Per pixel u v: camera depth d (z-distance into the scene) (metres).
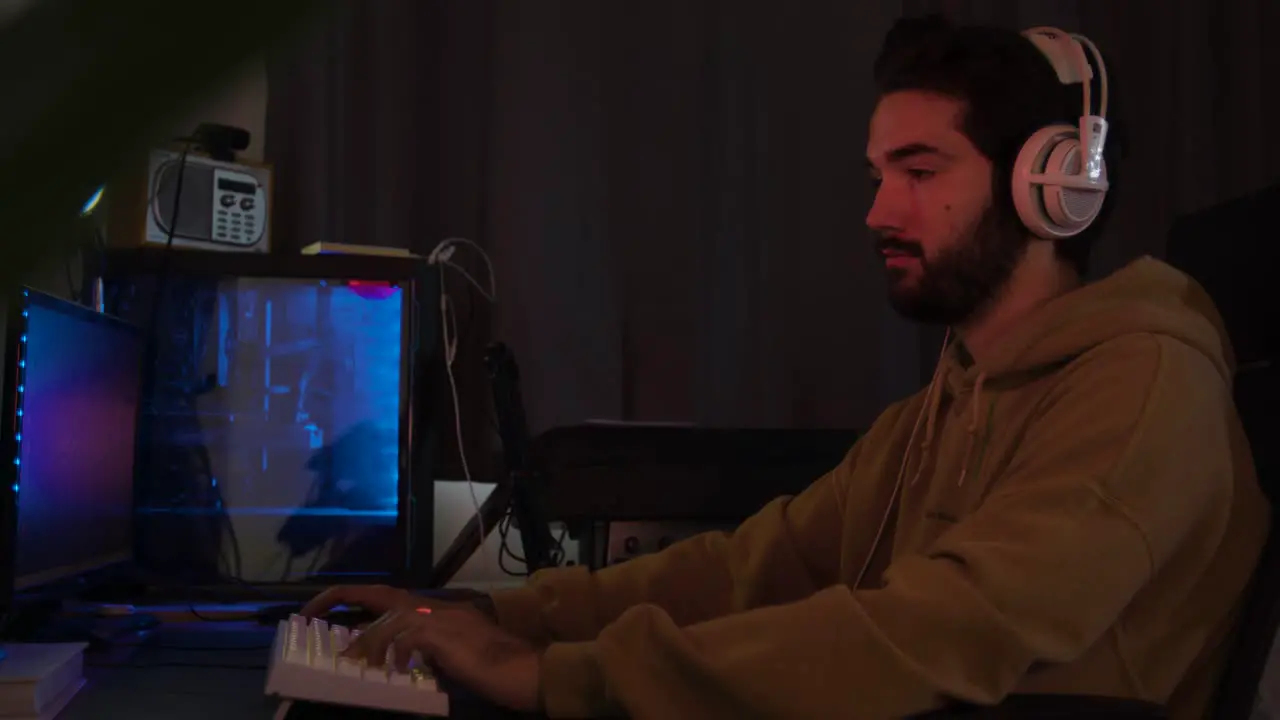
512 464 1.52
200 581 1.62
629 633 0.76
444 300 1.93
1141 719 0.69
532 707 0.78
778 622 0.73
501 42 2.13
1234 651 0.78
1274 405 0.93
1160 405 0.79
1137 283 0.91
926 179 0.93
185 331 1.71
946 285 0.93
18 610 1.20
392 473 1.77
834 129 2.20
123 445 1.50
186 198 1.72
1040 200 0.90
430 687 0.80
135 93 0.12
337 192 2.06
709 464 1.54
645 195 2.15
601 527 1.54
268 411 1.74
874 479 1.14
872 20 2.22
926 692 0.69
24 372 1.09
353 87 2.08
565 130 2.13
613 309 2.12
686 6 2.19
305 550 1.74
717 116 2.19
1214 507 0.80
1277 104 2.30
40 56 0.12
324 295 1.76
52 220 0.12
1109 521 0.74
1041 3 2.27
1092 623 0.72
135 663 1.13
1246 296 1.01
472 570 2.03
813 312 2.17
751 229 2.18
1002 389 0.95
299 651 0.82
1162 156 2.28
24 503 1.11
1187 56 2.29
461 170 2.11
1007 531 0.75
